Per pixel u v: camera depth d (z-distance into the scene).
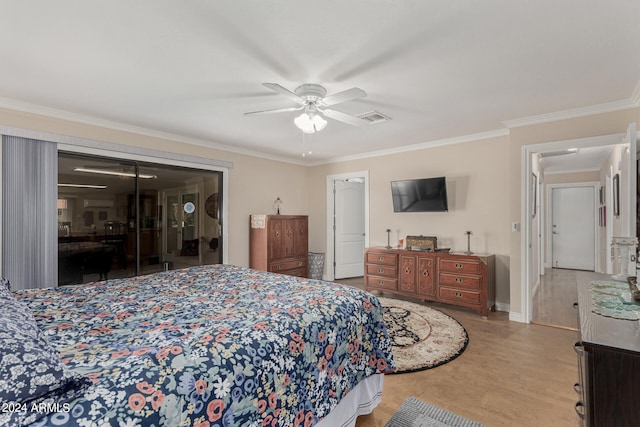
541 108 3.12
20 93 2.70
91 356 1.08
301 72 2.31
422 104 2.99
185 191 4.40
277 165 5.64
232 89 2.62
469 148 4.29
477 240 4.24
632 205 2.27
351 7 1.60
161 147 4.03
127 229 3.81
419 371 2.47
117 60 2.14
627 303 1.59
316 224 6.14
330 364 1.58
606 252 5.70
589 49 2.00
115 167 3.71
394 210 4.92
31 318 1.26
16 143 2.92
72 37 1.86
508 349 2.87
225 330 1.33
